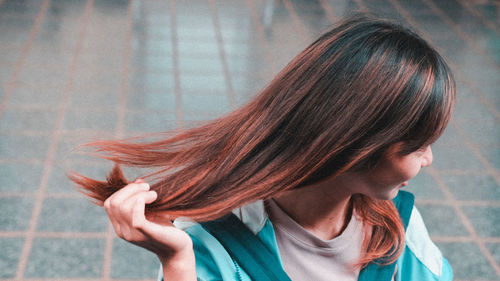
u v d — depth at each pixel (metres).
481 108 4.19
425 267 1.00
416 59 0.69
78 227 2.85
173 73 4.19
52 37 4.50
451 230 3.11
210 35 4.77
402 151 0.71
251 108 0.78
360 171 0.75
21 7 4.87
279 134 0.74
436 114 0.70
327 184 0.82
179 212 0.78
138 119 3.67
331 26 0.82
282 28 5.00
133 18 4.89
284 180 0.74
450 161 3.61
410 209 1.00
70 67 4.14
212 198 0.77
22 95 3.79
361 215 0.92
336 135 0.69
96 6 5.01
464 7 5.75
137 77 4.09
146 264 2.70
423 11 5.62
